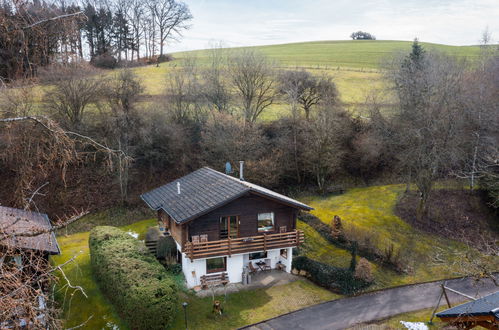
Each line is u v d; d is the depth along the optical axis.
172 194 30.55
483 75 46.78
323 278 27.78
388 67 56.56
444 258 32.69
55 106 38.12
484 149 38.09
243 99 49.88
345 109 54.44
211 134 43.06
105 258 24.25
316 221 37.56
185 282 26.69
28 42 9.86
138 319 20.08
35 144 10.19
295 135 47.47
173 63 73.62
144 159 44.03
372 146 46.91
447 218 38.09
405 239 35.25
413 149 38.28
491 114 38.28
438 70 42.25
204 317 23.22
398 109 50.53
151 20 73.12
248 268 28.56
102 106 43.06
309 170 46.81
